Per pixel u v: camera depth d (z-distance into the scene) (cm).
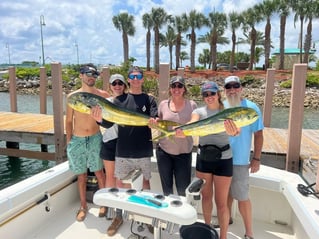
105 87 1090
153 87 1764
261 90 2455
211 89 280
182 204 239
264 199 348
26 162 969
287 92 2302
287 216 338
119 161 322
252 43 3275
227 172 279
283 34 3044
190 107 320
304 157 578
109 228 318
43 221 329
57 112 782
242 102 299
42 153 813
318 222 238
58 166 370
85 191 362
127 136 316
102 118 291
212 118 261
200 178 278
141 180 355
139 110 319
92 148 355
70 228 328
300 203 272
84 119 347
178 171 320
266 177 334
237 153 294
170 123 296
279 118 1753
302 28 3128
